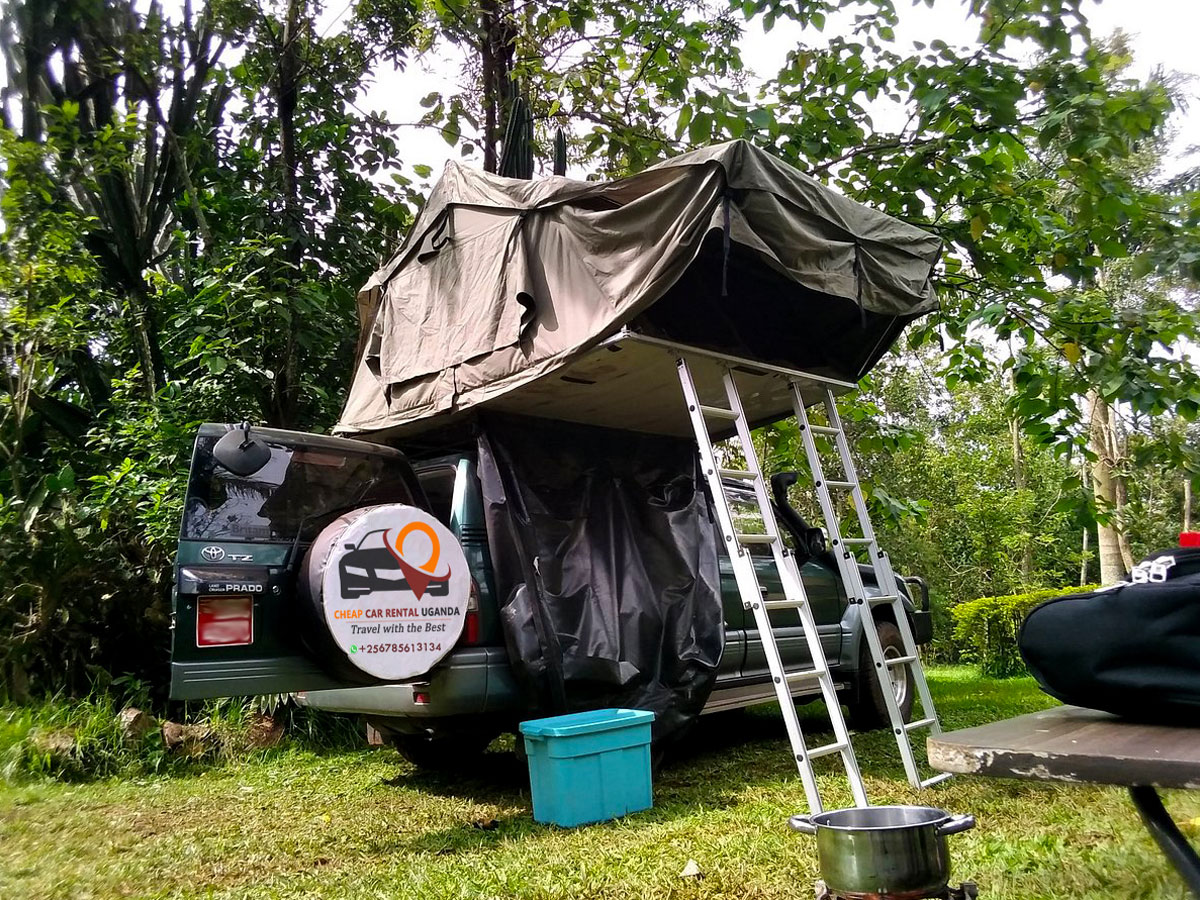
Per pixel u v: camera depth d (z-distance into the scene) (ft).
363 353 21.12
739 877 10.78
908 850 6.41
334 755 21.01
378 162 34.30
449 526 16.79
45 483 22.44
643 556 18.61
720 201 14.08
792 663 21.29
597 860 11.76
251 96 35.09
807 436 17.75
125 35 30.25
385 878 11.69
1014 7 19.86
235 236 30.09
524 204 16.66
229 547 13.80
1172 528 66.49
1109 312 21.36
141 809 16.26
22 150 24.63
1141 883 9.46
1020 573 62.80
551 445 18.34
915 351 29.32
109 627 22.03
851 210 16.65
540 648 15.83
